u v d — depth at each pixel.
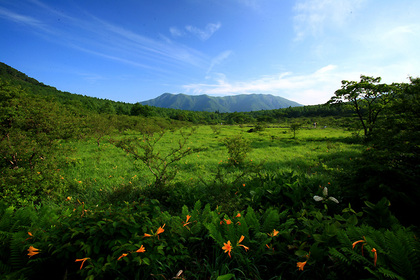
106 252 1.80
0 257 1.81
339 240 1.82
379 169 3.12
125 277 1.69
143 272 1.80
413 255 1.47
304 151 12.69
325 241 1.93
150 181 6.09
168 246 1.99
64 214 2.38
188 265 2.04
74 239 1.79
